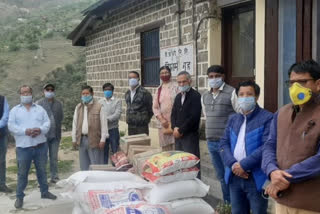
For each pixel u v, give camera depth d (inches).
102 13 411.5
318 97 89.5
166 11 309.1
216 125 165.6
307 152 88.0
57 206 199.2
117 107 258.2
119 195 140.7
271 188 93.8
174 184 138.0
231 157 124.7
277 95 184.5
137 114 238.8
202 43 265.6
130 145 188.2
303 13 170.4
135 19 363.6
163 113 206.1
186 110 180.4
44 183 209.3
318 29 165.8
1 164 229.5
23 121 196.2
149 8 335.9
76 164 302.0
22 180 197.5
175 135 181.8
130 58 380.5
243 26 247.4
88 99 210.7
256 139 120.3
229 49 258.7
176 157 138.9
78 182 146.3
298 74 90.2
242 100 122.2
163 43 317.1
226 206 162.1
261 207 121.1
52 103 249.8
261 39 200.5
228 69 260.7
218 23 257.8
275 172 91.7
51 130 243.9
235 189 126.7
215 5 255.8
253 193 121.0
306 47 169.9
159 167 136.3
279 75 183.5
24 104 198.7
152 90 341.1
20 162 196.4
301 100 88.7
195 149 183.0
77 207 150.0
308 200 88.2
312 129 87.8
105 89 256.8
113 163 195.3
